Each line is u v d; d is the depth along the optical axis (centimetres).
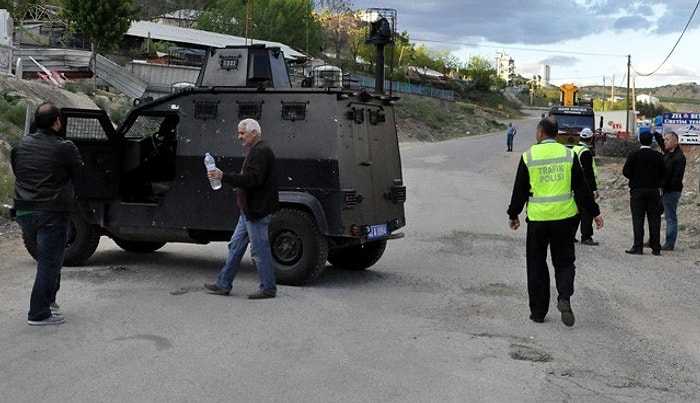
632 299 881
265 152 795
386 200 970
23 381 548
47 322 691
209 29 6122
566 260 746
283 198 880
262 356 617
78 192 929
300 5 6550
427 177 2700
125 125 962
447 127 6869
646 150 1219
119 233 973
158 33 5003
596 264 1117
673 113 1942
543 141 755
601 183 2398
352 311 778
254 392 536
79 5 3419
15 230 1243
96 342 645
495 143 5206
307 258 878
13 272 927
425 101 7462
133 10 3591
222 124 925
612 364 628
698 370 619
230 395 529
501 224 1532
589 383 578
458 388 556
